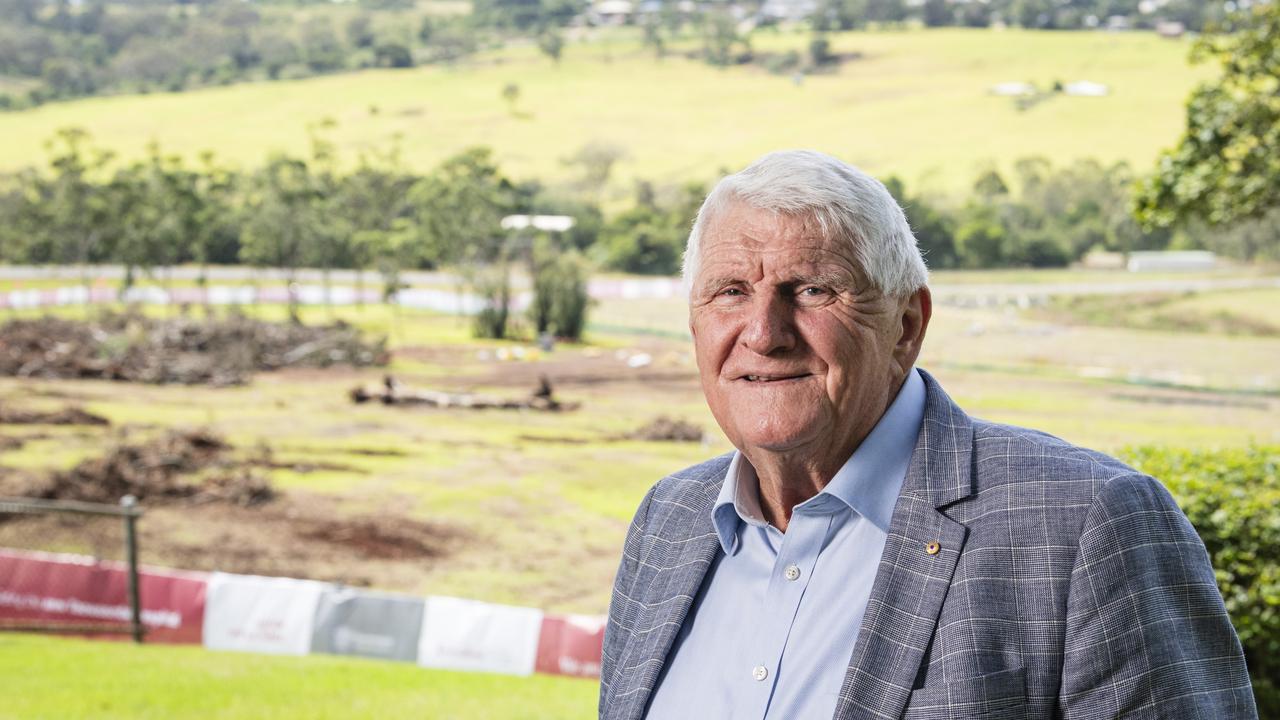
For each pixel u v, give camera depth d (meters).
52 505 9.99
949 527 1.22
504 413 28.44
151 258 68.94
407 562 15.23
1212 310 59.81
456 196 76.12
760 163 1.35
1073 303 63.62
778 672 1.27
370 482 19.98
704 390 1.37
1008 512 1.21
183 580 10.19
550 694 8.31
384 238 74.19
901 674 1.17
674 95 160.38
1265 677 4.64
